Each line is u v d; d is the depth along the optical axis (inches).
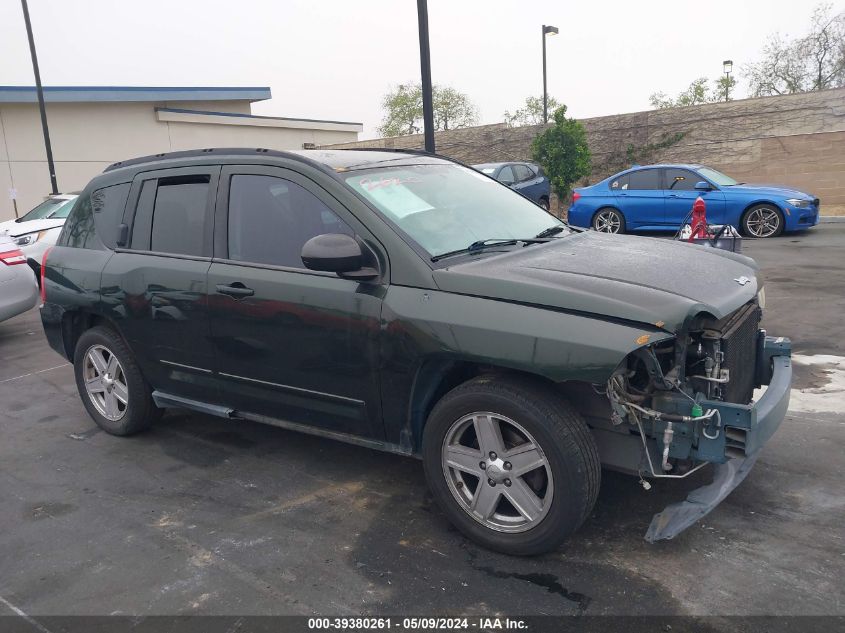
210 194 160.9
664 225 542.3
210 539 136.7
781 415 122.0
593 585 115.2
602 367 107.3
